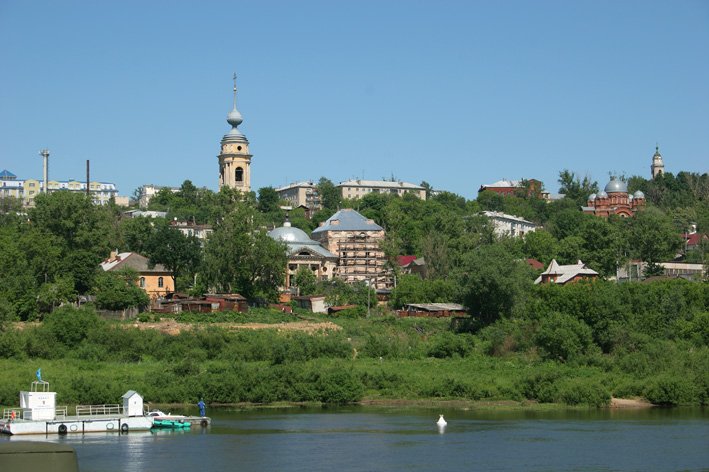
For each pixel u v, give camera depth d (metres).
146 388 140.62
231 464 97.44
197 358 161.00
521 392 146.50
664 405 142.38
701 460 99.12
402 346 175.88
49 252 195.88
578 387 142.75
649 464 97.31
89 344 162.50
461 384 147.50
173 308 194.62
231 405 142.12
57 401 132.50
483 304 193.00
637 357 156.25
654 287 185.38
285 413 133.88
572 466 96.50
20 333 160.25
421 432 116.50
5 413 122.75
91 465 96.69
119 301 190.75
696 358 154.62
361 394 145.62
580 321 167.38
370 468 95.56
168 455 102.00
